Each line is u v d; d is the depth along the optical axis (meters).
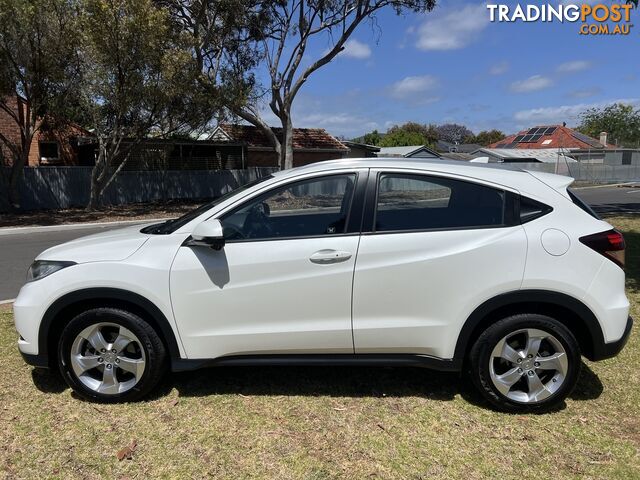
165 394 3.74
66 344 3.55
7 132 22.62
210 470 2.88
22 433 3.24
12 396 3.72
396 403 3.62
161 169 24.02
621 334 3.35
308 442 3.14
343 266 3.37
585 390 3.79
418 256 3.34
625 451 3.04
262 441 3.15
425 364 3.46
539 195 3.42
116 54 15.56
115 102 16.73
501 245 3.30
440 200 3.46
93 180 18.92
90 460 2.97
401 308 3.38
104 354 3.57
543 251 3.28
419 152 33.97
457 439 3.18
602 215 14.84
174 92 16.86
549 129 64.25
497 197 3.43
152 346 3.52
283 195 3.54
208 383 3.92
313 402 3.63
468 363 3.51
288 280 3.38
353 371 4.12
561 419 3.40
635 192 27.19
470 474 2.84
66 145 24.64
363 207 3.44
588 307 3.29
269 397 3.71
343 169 3.52
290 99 23.20
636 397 3.68
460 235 3.35
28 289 3.55
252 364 3.51
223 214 3.54
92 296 3.45
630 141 68.50
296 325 3.43
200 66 19.81
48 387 3.86
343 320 3.41
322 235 3.44
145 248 3.51
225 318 3.44
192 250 3.45
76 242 3.83
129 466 2.92
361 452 3.04
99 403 3.61
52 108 17.05
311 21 22.12
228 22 20.47
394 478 2.81
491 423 3.36
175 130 19.56
